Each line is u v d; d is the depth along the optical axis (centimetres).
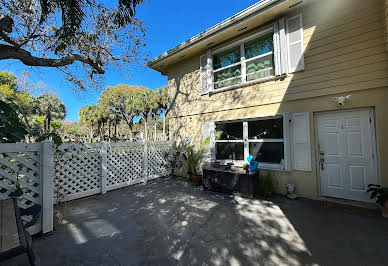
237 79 525
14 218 162
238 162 505
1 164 230
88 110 2862
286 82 428
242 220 294
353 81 348
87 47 372
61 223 288
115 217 310
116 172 487
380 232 248
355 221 282
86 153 421
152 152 605
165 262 194
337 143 374
